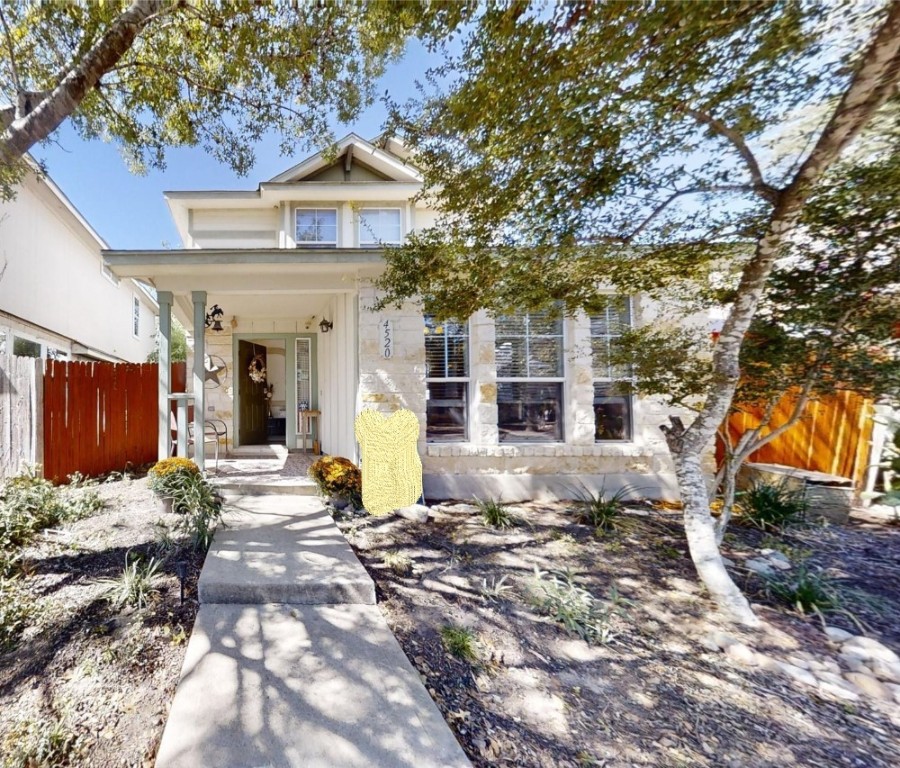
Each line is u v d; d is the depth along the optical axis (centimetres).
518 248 338
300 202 873
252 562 339
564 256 333
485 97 269
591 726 211
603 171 279
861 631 299
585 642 278
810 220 313
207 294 604
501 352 609
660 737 206
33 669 227
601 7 209
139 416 725
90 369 637
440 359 612
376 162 884
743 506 526
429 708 211
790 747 203
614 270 358
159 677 230
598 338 581
